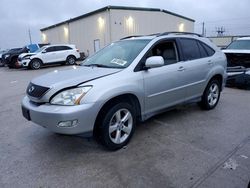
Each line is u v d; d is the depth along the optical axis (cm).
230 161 303
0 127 448
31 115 317
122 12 2122
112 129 331
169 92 403
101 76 322
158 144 357
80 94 295
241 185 255
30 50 1948
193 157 315
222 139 369
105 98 305
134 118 361
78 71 361
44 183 269
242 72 759
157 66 350
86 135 306
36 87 323
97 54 454
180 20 2614
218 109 524
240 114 488
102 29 2203
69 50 1809
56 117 288
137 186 259
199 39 485
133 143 362
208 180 265
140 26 2242
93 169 294
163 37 409
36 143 372
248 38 980
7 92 808
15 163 312
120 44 434
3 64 2139
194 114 490
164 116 479
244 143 354
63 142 373
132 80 342
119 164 304
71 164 307
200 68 459
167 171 285
